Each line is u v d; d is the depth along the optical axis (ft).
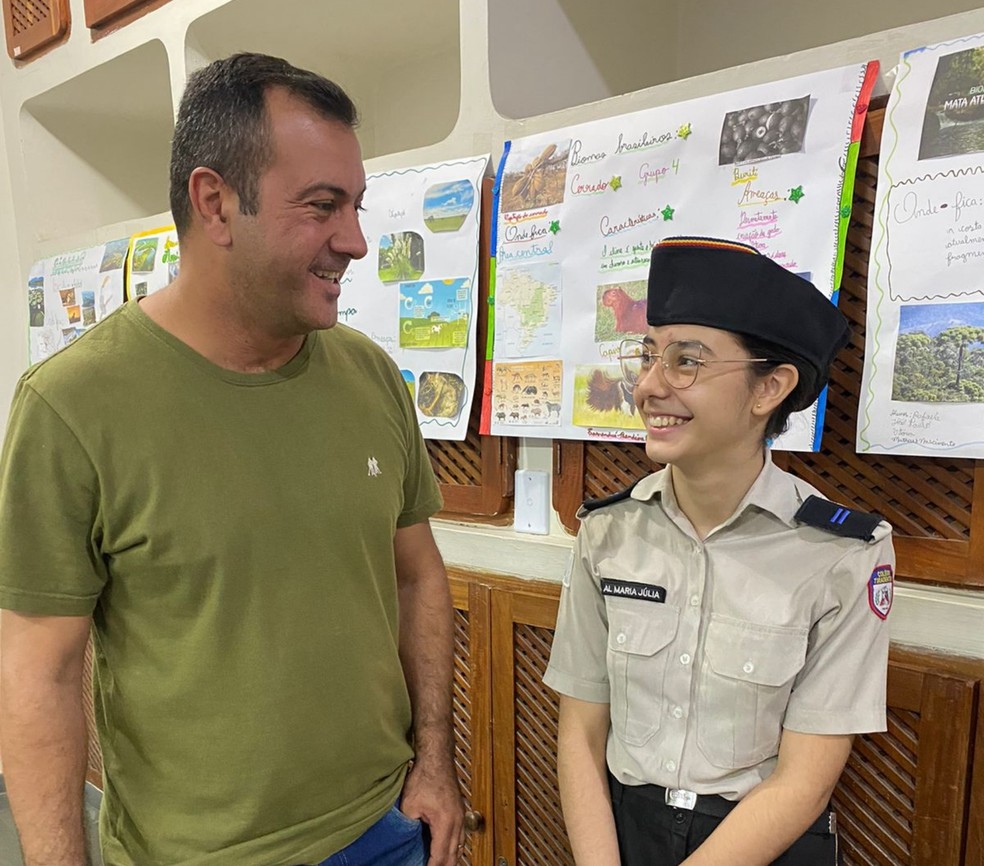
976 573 3.43
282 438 3.01
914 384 3.41
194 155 2.72
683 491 3.11
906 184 3.37
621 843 3.15
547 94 5.24
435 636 3.84
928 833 3.57
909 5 5.00
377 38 6.79
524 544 4.89
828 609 2.85
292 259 2.75
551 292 4.55
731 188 3.83
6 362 8.92
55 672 2.70
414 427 3.79
